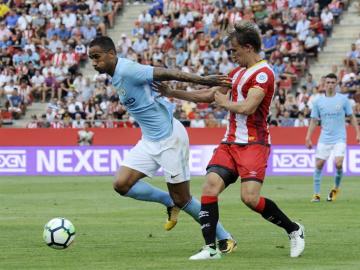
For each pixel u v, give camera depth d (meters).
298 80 79.38
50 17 92.81
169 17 89.44
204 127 70.62
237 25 22.66
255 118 22.56
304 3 84.25
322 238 27.92
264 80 22.27
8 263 22.36
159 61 83.75
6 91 85.06
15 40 91.19
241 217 35.47
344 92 74.06
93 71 87.88
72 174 72.75
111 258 23.27
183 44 85.38
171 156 25.22
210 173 22.67
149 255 23.92
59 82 85.00
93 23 91.31
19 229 31.28
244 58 22.67
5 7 94.69
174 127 25.34
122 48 86.56
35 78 85.69
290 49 80.56
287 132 69.12
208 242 22.67
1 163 74.19
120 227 31.89
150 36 87.62
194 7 88.25
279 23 82.69
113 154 72.12
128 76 24.22
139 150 25.50
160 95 24.52
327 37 83.00
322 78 74.19
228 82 23.00
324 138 44.69
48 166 73.31
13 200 46.53
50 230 23.77
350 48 81.56
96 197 48.44
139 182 25.62
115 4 93.56
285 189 53.47
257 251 24.59
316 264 21.80
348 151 67.88
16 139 74.94
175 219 26.08
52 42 89.38
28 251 24.89
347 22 83.69
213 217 22.56
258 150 22.48
